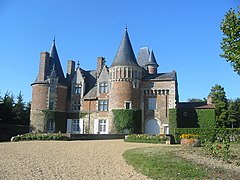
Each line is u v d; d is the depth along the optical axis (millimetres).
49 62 45312
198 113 38938
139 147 20297
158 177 9867
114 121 39469
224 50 12820
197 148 18500
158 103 40406
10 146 20641
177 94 44500
